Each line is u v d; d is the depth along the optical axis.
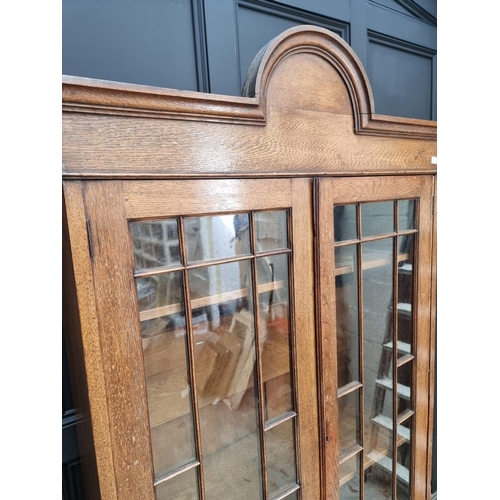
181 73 0.80
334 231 0.71
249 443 0.67
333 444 0.75
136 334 0.50
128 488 0.51
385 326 0.85
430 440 0.99
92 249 0.45
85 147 0.44
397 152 0.78
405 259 0.87
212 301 0.59
